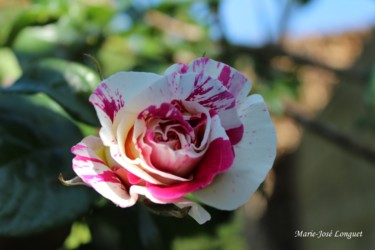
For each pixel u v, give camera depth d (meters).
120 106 0.36
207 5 0.81
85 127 0.48
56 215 0.43
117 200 0.36
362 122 0.85
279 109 0.80
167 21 0.82
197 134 0.37
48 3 0.61
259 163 0.37
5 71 0.61
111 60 0.74
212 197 0.37
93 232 0.52
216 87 0.36
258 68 0.84
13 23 0.57
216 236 0.56
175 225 0.54
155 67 0.53
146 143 0.36
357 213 1.40
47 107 0.48
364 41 1.76
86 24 0.64
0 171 0.44
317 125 0.85
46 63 0.46
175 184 0.36
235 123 0.37
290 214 1.69
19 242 0.47
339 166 1.52
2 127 0.46
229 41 0.80
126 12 0.75
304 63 0.87
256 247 1.54
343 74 0.87
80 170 0.36
